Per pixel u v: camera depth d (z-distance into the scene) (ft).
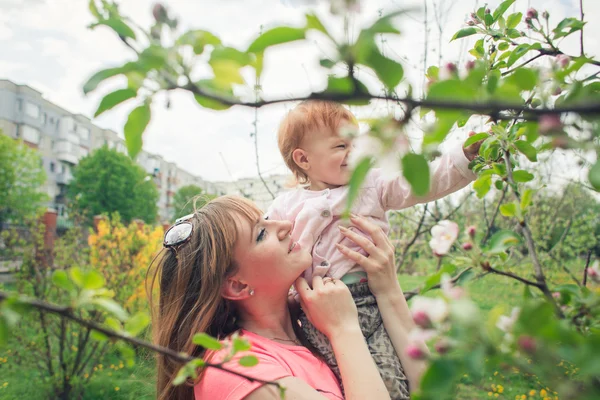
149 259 17.11
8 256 16.25
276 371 4.12
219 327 5.05
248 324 5.11
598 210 16.43
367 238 5.43
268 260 4.84
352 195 1.56
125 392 12.89
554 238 17.43
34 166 77.97
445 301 2.04
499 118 1.89
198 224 5.16
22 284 14.98
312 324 5.26
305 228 5.34
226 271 4.92
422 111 1.80
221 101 1.68
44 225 16.35
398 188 5.36
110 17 1.77
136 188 93.56
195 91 1.69
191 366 2.36
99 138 135.03
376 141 1.60
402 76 1.53
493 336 1.80
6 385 13.94
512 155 4.16
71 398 13.66
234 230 4.93
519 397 9.29
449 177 4.70
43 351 14.89
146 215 97.86
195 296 5.00
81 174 90.38
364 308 5.07
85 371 14.67
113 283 16.21
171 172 169.58
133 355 2.28
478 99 1.73
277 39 1.57
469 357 1.76
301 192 5.93
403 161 1.59
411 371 4.73
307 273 5.37
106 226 17.03
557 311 2.51
